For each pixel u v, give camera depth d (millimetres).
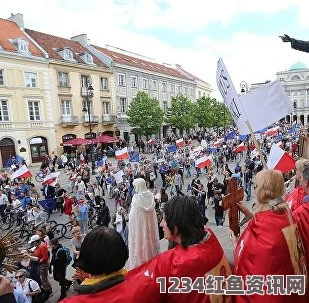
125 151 22406
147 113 41031
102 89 41062
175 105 49562
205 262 1949
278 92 6348
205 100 57969
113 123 42594
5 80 30562
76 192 17312
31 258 6969
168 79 55938
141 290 1724
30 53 32906
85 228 12180
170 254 2002
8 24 35000
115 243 1740
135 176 18875
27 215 13039
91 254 1695
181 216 2027
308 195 2916
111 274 1735
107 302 1634
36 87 33281
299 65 92750
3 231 12844
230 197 2764
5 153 30938
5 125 30734
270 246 1979
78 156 32438
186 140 47438
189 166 24234
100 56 43094
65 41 41094
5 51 30250
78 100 37938
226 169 16828
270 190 2180
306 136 6551
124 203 14836
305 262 2176
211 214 13742
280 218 2088
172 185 18578
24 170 17328
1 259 2092
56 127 35500
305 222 2395
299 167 3203
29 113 32812
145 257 3516
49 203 15070
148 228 3562
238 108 4793
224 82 5027
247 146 25297
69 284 7734
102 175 20453
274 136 32875
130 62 48125
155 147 40875
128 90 45969
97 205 13375
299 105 87062
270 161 9062
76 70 37594
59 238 12086
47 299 7316
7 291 1919
